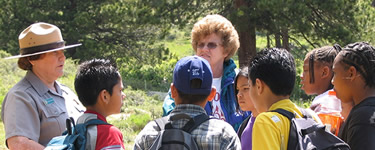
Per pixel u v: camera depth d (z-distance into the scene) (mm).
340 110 3170
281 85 2768
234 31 3982
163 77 20422
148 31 23281
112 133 2922
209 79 2793
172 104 3512
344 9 15383
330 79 3471
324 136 2584
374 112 2658
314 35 15617
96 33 22906
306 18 14922
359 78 2820
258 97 2867
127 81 18141
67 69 17922
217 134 2650
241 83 3480
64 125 3611
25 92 3496
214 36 3887
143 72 20906
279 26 15180
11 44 21781
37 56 3602
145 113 11758
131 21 18203
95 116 3029
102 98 3064
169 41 41938
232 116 3783
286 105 2766
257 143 2582
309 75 3521
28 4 22391
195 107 2760
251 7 15391
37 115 3479
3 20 22359
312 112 2939
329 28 15195
